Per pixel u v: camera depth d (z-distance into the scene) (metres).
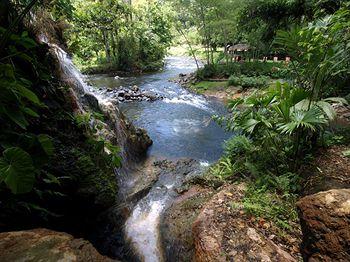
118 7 15.43
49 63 3.56
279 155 3.49
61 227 2.90
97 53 17.33
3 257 1.19
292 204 2.76
